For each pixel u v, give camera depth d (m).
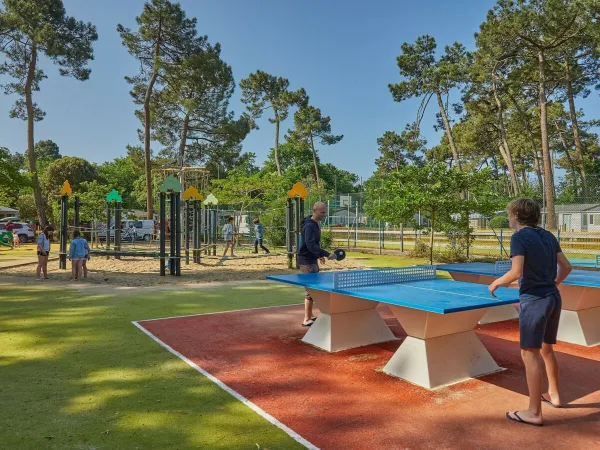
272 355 5.05
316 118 55.88
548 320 3.44
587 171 37.38
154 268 14.72
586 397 3.79
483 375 4.37
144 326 6.40
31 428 3.21
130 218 34.88
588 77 34.66
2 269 13.95
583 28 26.42
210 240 21.78
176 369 4.55
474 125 41.09
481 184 15.51
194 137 39.22
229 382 4.18
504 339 5.74
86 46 28.75
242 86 53.03
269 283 10.97
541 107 29.38
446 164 15.48
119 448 2.93
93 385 4.09
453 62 36.72
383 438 3.08
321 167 67.75
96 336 5.83
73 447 2.94
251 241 26.52
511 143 49.09
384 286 4.95
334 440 3.05
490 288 3.45
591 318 5.68
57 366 4.62
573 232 17.77
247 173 70.19
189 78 32.94
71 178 43.44
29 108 27.81
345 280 4.86
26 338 5.71
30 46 27.47
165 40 33.00
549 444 2.98
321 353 5.13
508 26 27.91
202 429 3.21
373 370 4.53
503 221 23.75
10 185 15.43
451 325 4.17
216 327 6.36
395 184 15.66
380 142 63.38
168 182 12.21
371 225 29.08
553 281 3.32
